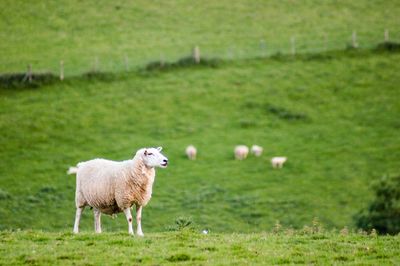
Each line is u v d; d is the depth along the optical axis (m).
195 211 45.19
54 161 52.03
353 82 66.50
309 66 69.81
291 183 49.66
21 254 16.55
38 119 58.06
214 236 19.52
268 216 45.00
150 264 15.85
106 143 55.19
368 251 17.38
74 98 62.19
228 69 69.25
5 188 47.88
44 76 64.56
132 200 19.67
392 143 55.69
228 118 60.25
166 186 48.91
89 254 16.66
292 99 63.59
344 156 53.78
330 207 46.59
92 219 43.19
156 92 64.06
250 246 17.73
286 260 16.33
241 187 49.06
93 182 20.23
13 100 61.22
